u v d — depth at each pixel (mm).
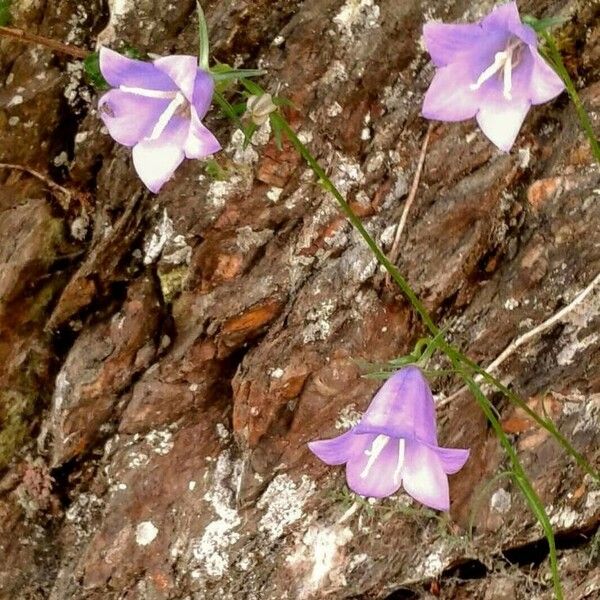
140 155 213
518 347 269
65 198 264
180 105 213
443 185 259
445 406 270
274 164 256
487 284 265
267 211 258
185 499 269
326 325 261
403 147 258
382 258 225
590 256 262
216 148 200
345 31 253
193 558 270
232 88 252
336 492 270
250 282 260
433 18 252
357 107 256
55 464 268
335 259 261
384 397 220
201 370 264
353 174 258
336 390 263
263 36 253
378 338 262
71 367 264
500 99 214
